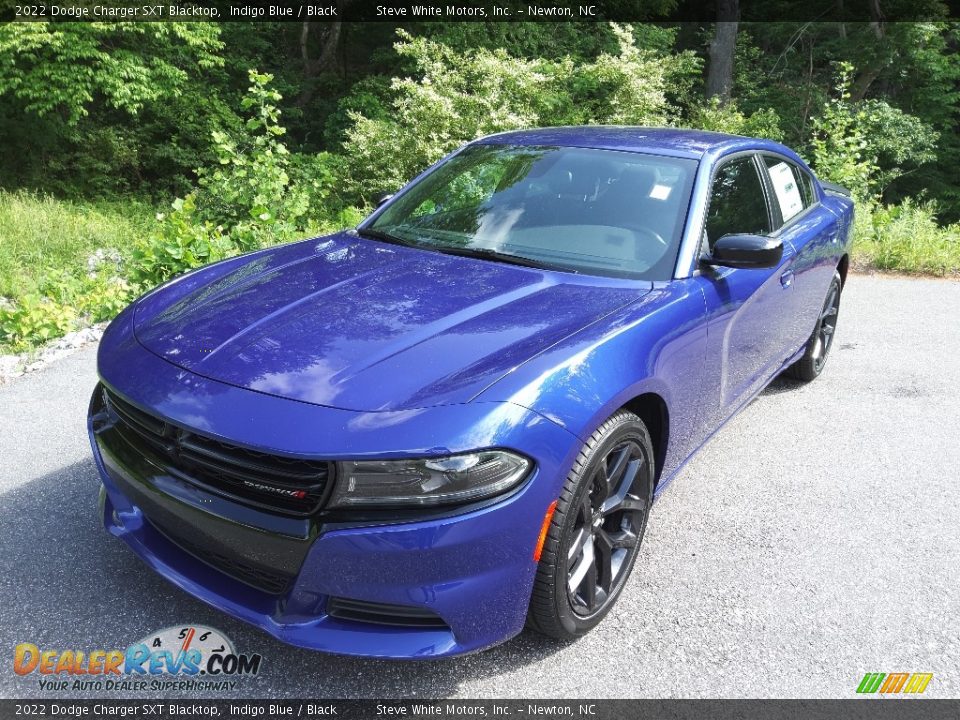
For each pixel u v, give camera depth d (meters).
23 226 9.59
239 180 8.55
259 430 1.98
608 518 2.62
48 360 4.82
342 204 11.65
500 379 2.12
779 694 2.30
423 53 11.63
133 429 2.28
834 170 11.70
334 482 1.94
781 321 3.86
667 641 2.50
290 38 19.97
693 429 3.06
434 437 1.95
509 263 3.00
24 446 3.60
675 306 2.73
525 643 2.46
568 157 3.50
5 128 14.09
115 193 15.13
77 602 2.52
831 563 2.97
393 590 1.98
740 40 20.89
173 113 15.52
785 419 4.36
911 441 4.12
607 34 16.62
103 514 2.58
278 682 2.26
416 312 2.49
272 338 2.33
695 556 2.99
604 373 2.29
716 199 3.30
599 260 2.97
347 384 2.09
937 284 7.82
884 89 21.59
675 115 17.14
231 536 2.06
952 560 3.03
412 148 11.19
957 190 20.59
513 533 2.05
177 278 3.06
